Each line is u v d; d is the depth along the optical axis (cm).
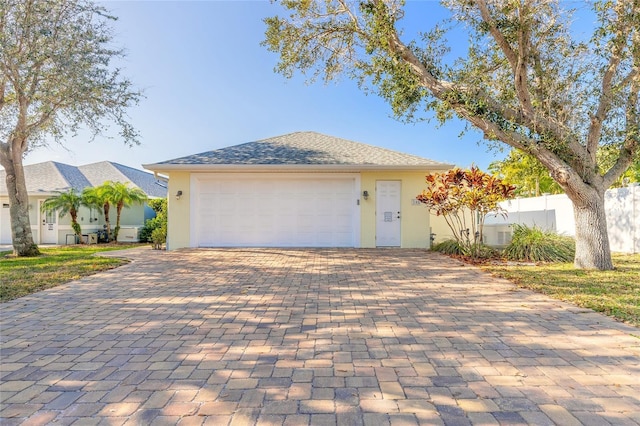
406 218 1217
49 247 1515
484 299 532
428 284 640
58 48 1005
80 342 366
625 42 678
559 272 729
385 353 335
